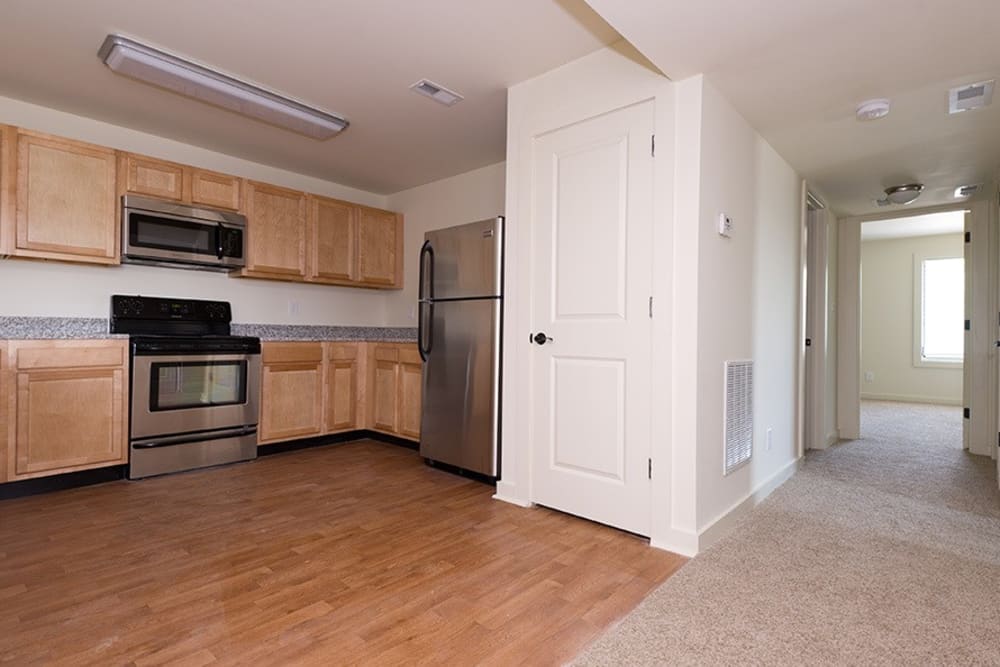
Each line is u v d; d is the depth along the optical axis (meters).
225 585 1.87
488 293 3.14
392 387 4.21
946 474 3.50
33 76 2.83
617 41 2.44
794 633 1.60
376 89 2.94
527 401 2.81
